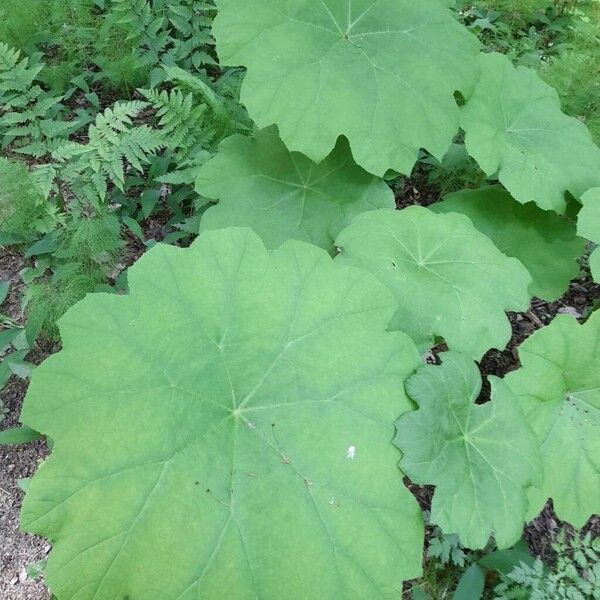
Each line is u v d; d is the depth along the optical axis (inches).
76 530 57.7
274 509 62.6
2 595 90.6
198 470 62.6
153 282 67.9
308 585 60.8
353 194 109.0
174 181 126.0
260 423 66.9
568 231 115.0
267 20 96.3
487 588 93.0
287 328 70.7
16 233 125.8
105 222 120.4
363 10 102.1
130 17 150.6
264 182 110.0
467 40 108.2
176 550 59.2
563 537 95.8
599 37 156.5
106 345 63.7
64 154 122.5
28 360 113.5
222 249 71.6
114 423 61.3
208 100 128.6
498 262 93.2
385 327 73.5
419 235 93.9
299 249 74.1
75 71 165.9
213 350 68.2
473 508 68.2
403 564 64.2
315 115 93.2
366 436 67.4
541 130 113.2
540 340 85.8
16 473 102.6
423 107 97.8
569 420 87.0
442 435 70.0
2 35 157.3
